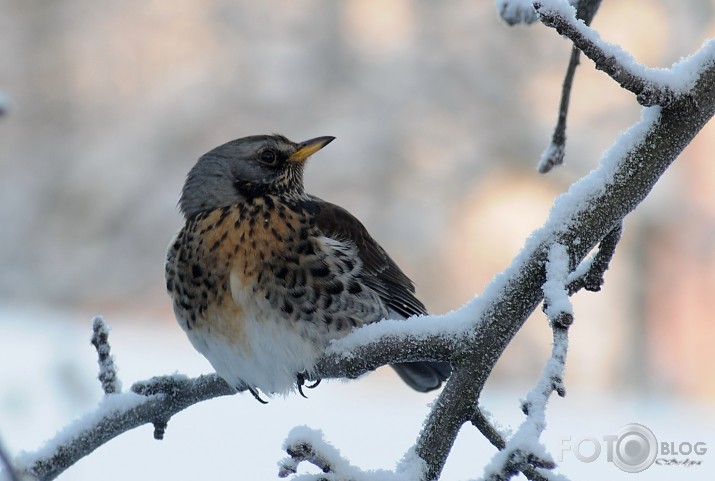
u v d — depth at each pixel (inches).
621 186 146.6
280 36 804.6
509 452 129.0
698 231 730.8
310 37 794.8
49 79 892.0
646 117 148.6
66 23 892.6
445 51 760.3
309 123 775.1
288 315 190.7
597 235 146.5
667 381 728.3
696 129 146.3
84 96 887.7
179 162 824.9
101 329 175.2
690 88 144.5
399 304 218.7
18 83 892.0
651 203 717.9
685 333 738.2
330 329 192.1
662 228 730.2
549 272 143.6
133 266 821.2
